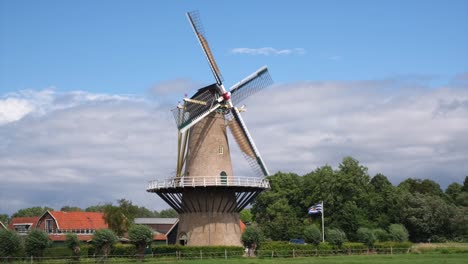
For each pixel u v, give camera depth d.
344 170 84.19
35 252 43.00
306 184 89.44
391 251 60.97
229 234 49.28
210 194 48.56
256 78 52.34
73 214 83.56
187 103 48.09
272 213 86.88
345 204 80.44
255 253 51.16
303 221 84.50
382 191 88.00
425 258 50.72
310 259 48.56
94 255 45.72
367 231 62.38
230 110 50.41
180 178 47.62
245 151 51.28
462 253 58.94
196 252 47.00
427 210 80.75
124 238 71.38
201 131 49.53
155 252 49.19
